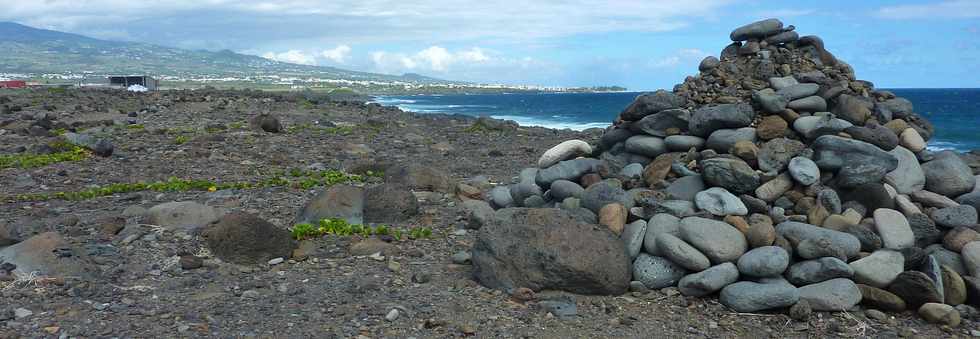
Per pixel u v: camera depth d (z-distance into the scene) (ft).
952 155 27.43
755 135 27.25
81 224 28.71
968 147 100.37
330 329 18.71
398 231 28.94
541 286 21.65
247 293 21.18
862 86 30.45
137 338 17.69
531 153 61.87
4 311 19.10
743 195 24.89
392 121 86.89
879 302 20.75
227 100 106.83
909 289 20.44
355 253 25.84
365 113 100.58
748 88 30.60
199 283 22.20
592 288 21.63
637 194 25.94
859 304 21.15
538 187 30.68
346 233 27.99
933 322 20.01
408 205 31.45
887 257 21.53
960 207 24.11
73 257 22.93
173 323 18.78
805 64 31.48
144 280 22.31
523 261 21.93
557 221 22.71
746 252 22.17
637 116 30.63
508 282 21.91
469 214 30.71
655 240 22.95
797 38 32.60
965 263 22.00
